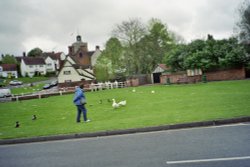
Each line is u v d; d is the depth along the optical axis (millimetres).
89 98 27875
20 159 7242
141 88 37656
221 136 7754
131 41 49375
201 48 41750
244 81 31125
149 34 54625
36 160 6977
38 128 11914
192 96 19969
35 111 20797
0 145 9688
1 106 28312
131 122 10734
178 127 9547
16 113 20578
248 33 36875
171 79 44406
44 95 38125
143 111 14586
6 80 89188
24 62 102188
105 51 51969
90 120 12992
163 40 60094
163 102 17969
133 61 50625
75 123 12586
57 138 9688
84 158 6723
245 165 5320
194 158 5961
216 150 6434
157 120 10602
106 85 43875
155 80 52906
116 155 6715
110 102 21891
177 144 7273
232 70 38000
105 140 8711
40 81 88812
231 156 5914
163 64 52938
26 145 9203
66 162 6520
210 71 39812
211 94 19859
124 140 8414
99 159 6504
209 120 9602
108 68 52844
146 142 7832
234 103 13633
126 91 33719
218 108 12430
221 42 40750
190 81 41750
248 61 36969
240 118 9641
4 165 6773
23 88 65562
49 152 7762
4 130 12250
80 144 8469
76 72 59094
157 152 6660
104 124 10984
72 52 83500
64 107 21719
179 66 43906
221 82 33812
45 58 108812
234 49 37250
